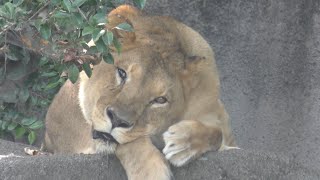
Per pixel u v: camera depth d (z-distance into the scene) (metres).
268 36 10.88
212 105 8.04
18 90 10.21
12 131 10.34
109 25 7.56
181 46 7.95
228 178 7.31
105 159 7.29
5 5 7.54
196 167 7.34
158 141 7.73
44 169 7.09
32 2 8.01
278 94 11.02
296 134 11.07
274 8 10.79
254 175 7.31
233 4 10.83
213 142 7.54
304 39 10.77
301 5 10.70
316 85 10.84
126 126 7.21
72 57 7.46
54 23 7.57
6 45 9.01
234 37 10.94
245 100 11.13
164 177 7.12
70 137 9.02
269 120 11.12
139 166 7.21
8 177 7.04
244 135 11.23
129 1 9.72
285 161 7.42
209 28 10.95
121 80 7.44
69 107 8.92
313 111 10.92
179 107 7.71
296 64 10.88
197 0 10.87
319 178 7.50
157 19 8.11
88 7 7.91
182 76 7.74
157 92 7.42
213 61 8.32
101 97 7.40
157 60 7.55
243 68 11.03
